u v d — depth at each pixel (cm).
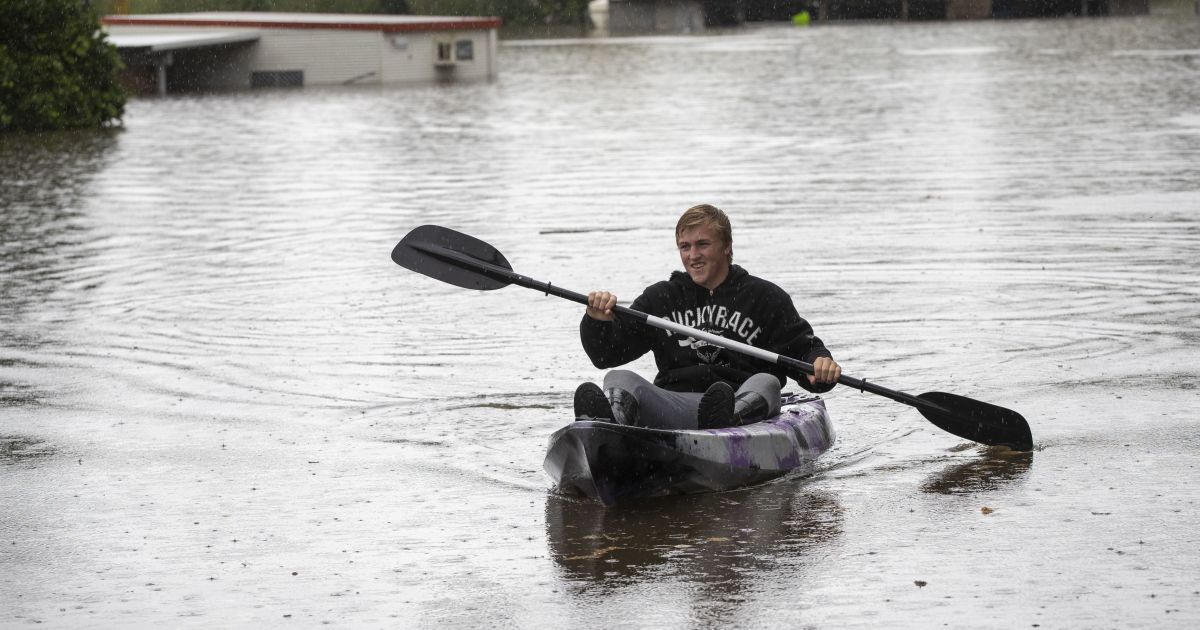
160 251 3478
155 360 2327
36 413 2014
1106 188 4088
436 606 1270
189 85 10944
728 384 1616
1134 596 1237
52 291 2964
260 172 5191
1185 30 14088
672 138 6000
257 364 2286
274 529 1501
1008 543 1386
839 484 1608
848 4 19200
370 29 10669
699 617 1224
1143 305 2545
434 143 6072
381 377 2184
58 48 7312
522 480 1659
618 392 1602
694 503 1555
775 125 6444
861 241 3319
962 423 1689
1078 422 1823
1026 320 2450
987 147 5278
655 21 18025
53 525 1530
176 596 1312
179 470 1731
